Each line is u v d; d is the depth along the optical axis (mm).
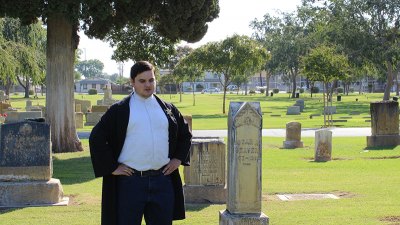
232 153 8211
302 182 15312
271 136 31781
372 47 59688
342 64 38375
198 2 21672
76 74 183250
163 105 6328
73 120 23688
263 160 20719
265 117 48625
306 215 10688
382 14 60688
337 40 60969
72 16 19422
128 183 6105
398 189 13797
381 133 24594
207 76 173125
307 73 38438
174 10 21562
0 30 39406
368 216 10453
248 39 52344
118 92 134875
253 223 8070
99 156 6102
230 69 53906
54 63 23047
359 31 60188
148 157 6117
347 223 9867
